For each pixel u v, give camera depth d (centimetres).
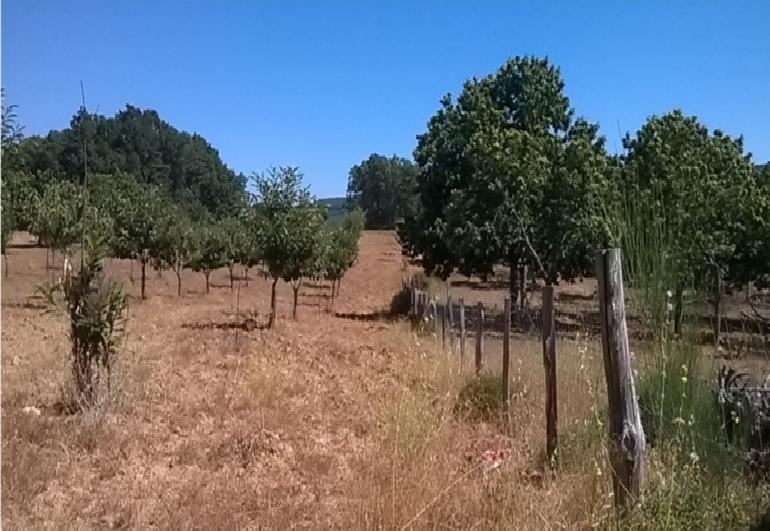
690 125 2573
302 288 4647
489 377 1005
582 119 3088
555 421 670
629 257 536
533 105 3112
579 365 751
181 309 2814
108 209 3322
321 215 2364
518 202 2612
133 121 9844
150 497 654
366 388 1173
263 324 2347
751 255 2366
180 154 10281
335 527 577
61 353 1407
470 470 626
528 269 3066
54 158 4409
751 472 539
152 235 3353
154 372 1281
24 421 843
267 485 694
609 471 542
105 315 963
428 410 772
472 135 2986
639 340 533
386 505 568
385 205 13075
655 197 559
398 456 643
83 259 981
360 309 3375
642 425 527
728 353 678
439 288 4316
